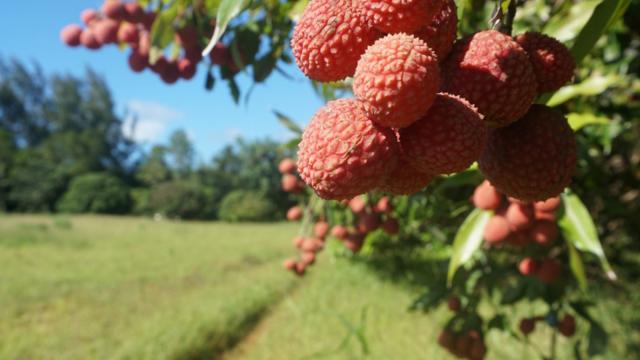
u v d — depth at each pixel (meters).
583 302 0.51
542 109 0.17
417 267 1.38
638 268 0.69
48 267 2.04
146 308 1.41
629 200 0.61
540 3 0.45
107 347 1.09
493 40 0.15
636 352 0.88
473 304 0.54
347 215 0.62
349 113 0.14
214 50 0.39
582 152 0.44
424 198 0.49
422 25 0.14
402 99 0.13
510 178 0.17
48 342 1.11
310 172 0.14
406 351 1.04
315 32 0.14
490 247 0.52
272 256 2.43
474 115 0.14
